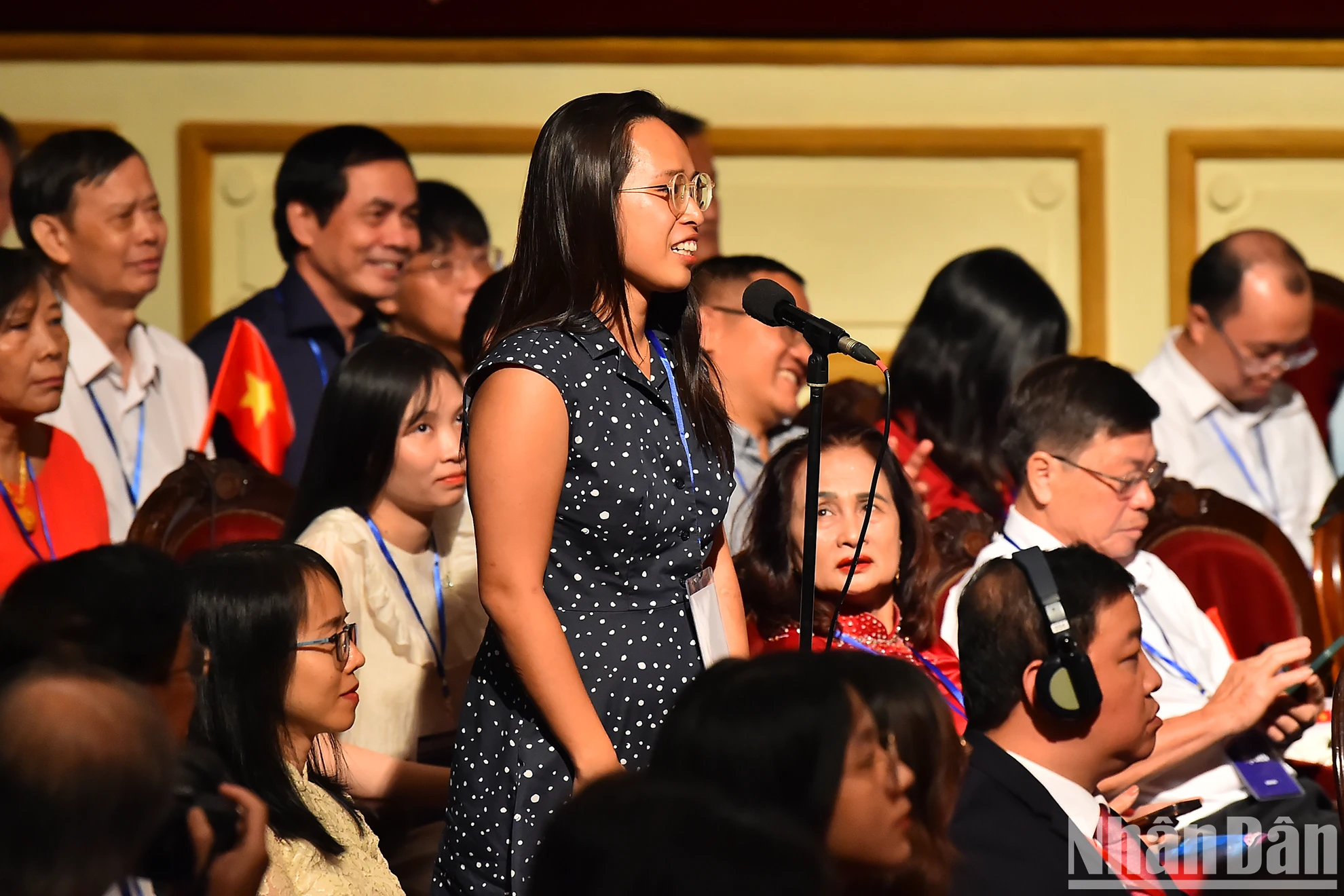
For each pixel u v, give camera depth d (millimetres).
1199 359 15766
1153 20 20391
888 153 20641
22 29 19438
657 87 20344
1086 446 11219
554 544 7496
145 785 4754
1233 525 13188
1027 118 20734
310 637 8125
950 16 20250
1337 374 17844
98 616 6668
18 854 4617
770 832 4059
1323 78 20844
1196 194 20938
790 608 10023
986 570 8109
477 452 7281
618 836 4039
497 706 7566
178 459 13602
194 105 19828
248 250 20016
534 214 7594
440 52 19922
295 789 7926
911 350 13664
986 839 7227
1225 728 10516
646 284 7629
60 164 12992
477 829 7523
